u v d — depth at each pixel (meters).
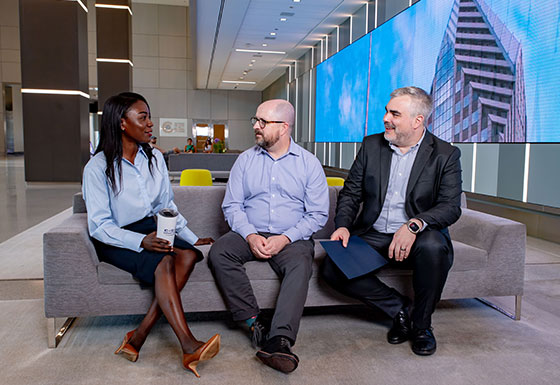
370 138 2.44
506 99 5.03
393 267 2.29
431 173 2.20
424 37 6.71
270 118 2.22
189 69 20.69
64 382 1.74
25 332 2.21
